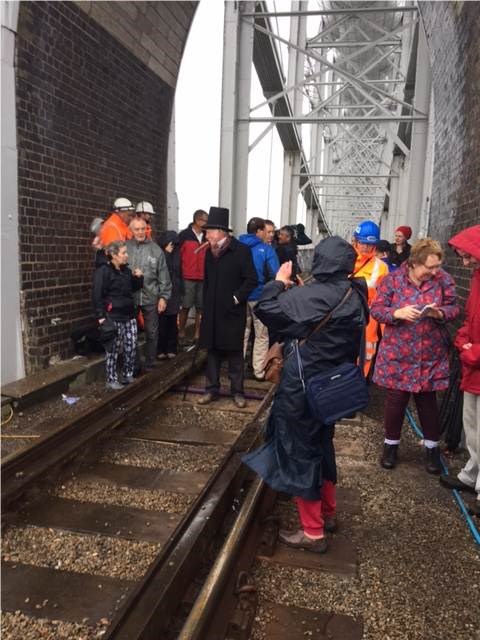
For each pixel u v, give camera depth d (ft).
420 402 14.16
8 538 10.72
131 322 20.86
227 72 40.24
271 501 11.69
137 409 18.01
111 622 7.60
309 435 9.42
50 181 21.57
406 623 8.32
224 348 19.35
